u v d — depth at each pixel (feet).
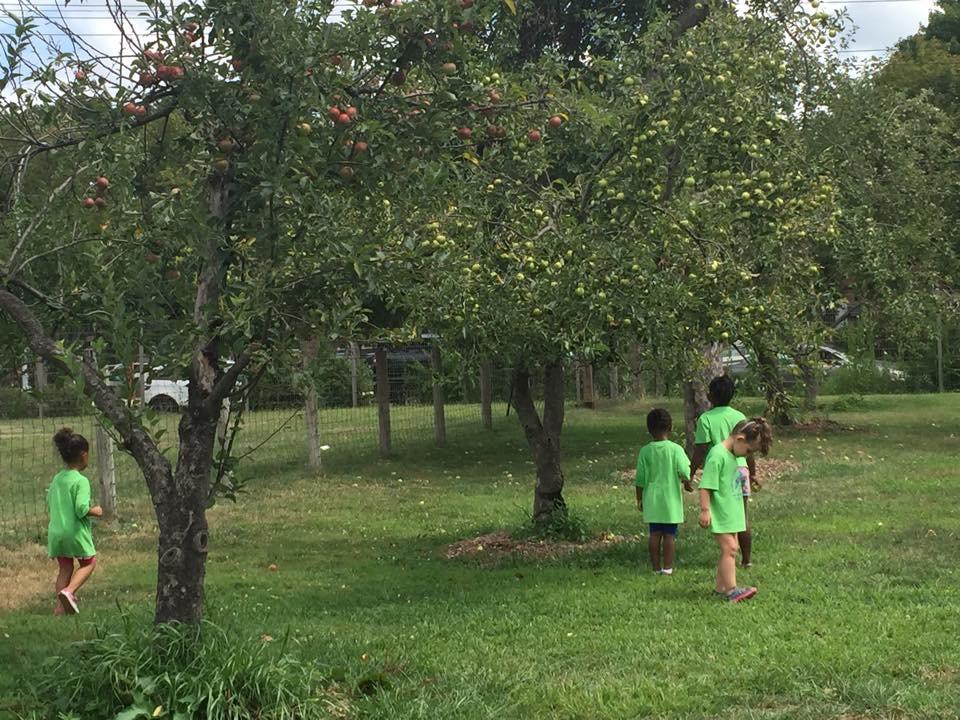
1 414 39.93
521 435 62.39
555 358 27.71
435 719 15.71
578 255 22.20
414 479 47.39
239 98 16.55
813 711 15.61
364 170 17.06
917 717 15.17
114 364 17.42
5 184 18.90
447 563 29.60
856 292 45.98
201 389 16.92
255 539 34.37
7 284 17.97
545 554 29.94
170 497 16.94
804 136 35.68
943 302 50.06
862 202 39.29
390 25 17.02
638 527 33.55
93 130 16.97
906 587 23.52
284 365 16.12
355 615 23.16
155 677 15.81
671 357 26.12
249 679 15.97
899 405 75.46
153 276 17.66
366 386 70.28
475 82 19.22
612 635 20.35
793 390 32.22
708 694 16.58
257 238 16.29
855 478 41.52
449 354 27.35
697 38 25.59
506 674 17.98
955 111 68.64
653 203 22.52
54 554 24.81
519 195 24.31
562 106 20.25
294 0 16.40
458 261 19.98
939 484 38.86
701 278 22.79
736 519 23.67
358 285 16.10
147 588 27.27
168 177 18.11
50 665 17.46
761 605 22.34
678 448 26.30
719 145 23.82
